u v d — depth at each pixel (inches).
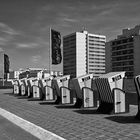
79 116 402.9
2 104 619.5
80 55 6619.1
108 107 435.5
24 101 697.6
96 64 6850.4
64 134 276.7
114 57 4985.2
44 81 731.4
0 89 1472.7
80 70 6628.9
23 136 273.1
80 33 6658.5
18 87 1018.1
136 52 4532.5
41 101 691.4
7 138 265.3
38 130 298.7
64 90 596.7
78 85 517.0
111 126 313.7
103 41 6953.7
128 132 278.1
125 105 430.9
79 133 279.4
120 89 425.7
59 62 866.1
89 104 514.3
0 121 374.6
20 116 417.7
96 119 370.3
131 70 4613.7
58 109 501.7
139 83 362.6
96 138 255.3
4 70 1619.1
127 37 4726.9
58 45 863.1
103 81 434.3
